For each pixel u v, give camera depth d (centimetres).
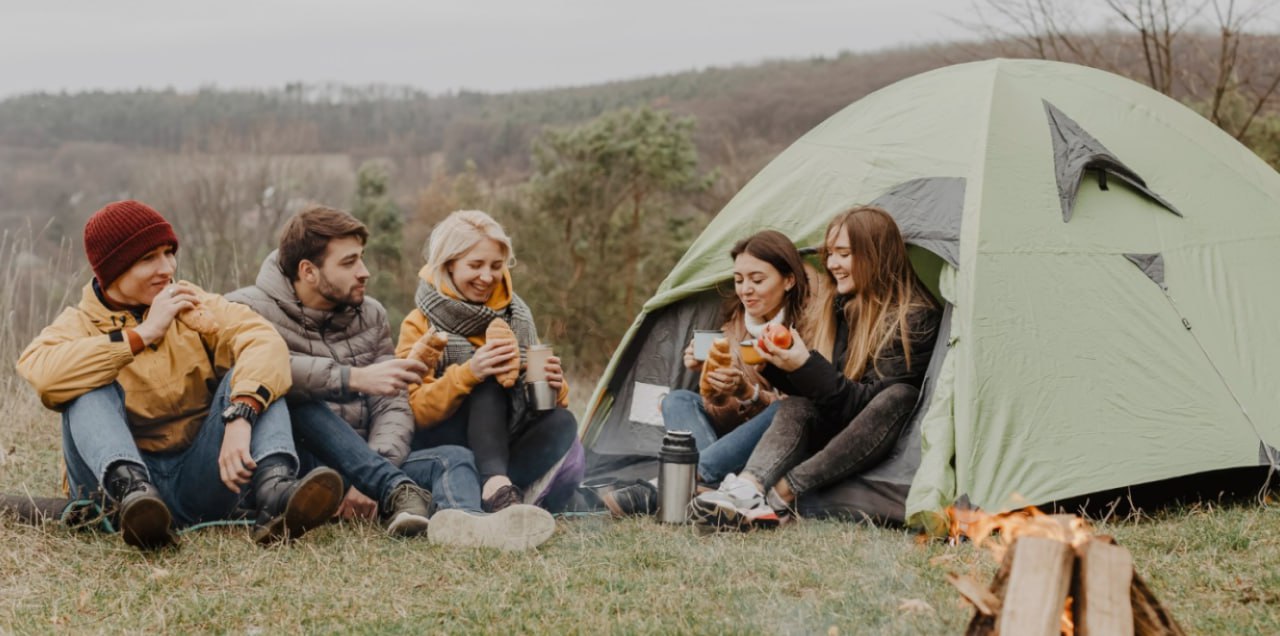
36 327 717
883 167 482
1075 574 239
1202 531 369
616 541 386
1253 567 334
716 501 389
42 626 304
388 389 407
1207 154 484
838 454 409
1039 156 455
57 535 376
